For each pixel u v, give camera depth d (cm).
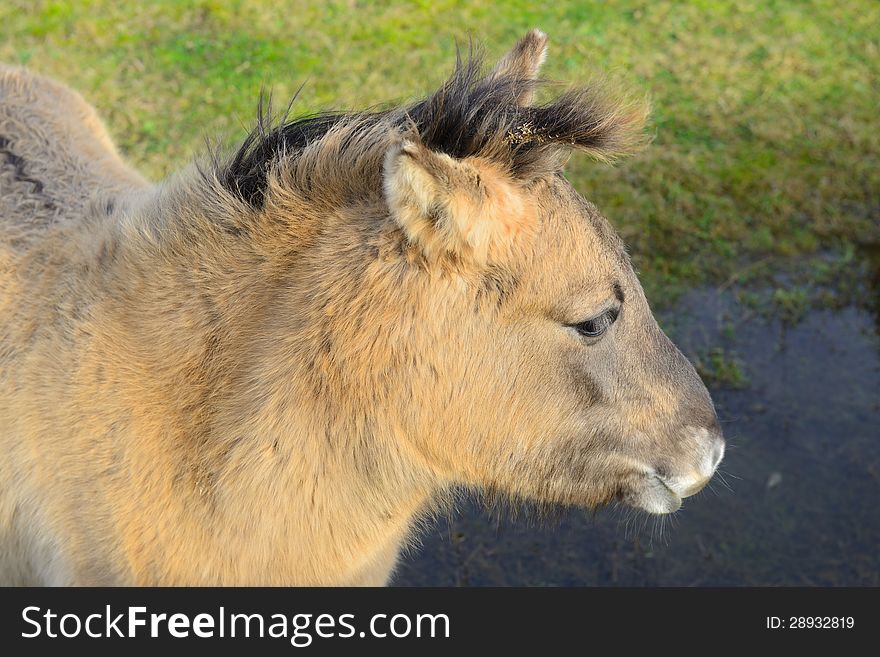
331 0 884
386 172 234
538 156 262
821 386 600
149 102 730
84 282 294
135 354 280
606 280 276
